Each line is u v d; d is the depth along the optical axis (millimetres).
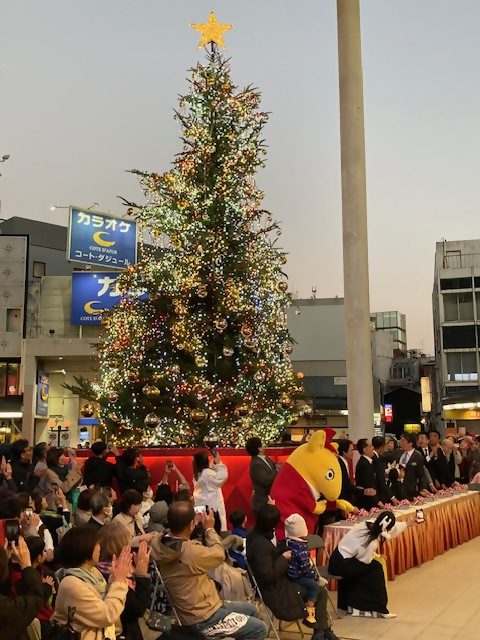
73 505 10531
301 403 18016
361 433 14750
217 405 15984
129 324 16812
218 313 16219
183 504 5316
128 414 16188
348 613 7703
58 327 36344
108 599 4449
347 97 15609
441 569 10336
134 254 37719
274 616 6637
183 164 16812
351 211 15312
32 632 4598
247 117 17328
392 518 7613
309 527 8445
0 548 4070
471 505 14148
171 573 5176
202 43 17828
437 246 60125
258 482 9781
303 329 46531
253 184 17219
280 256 17188
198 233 16391
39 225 43531
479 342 53781
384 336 70125
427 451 14477
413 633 6945
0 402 34688
